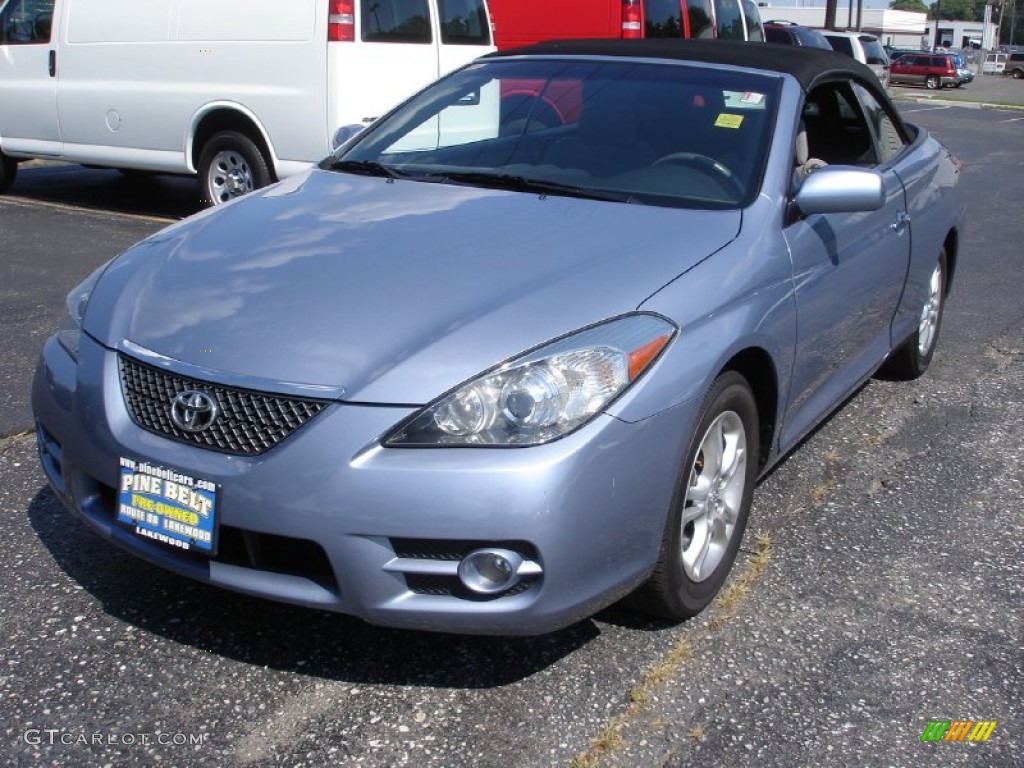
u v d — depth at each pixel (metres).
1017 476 4.37
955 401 5.27
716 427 3.09
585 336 2.71
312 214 3.48
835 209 3.45
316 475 2.56
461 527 2.52
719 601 3.32
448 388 2.58
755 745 2.67
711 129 3.75
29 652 2.93
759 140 3.68
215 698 2.78
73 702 2.74
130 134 8.74
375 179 3.82
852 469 4.39
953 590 3.46
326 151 7.80
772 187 3.51
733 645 3.09
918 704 2.87
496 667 2.93
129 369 2.89
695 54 4.16
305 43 7.70
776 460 3.69
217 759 2.56
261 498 2.60
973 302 7.17
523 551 2.57
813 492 4.14
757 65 4.06
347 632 3.07
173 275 3.14
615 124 3.86
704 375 2.88
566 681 2.89
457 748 2.62
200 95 8.24
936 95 39.59
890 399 5.27
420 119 4.25
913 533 3.84
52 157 9.38
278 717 2.71
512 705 2.78
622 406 2.66
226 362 2.72
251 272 3.06
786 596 3.38
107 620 3.09
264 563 2.73
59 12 8.94
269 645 3.00
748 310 3.12
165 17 8.32
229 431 2.67
